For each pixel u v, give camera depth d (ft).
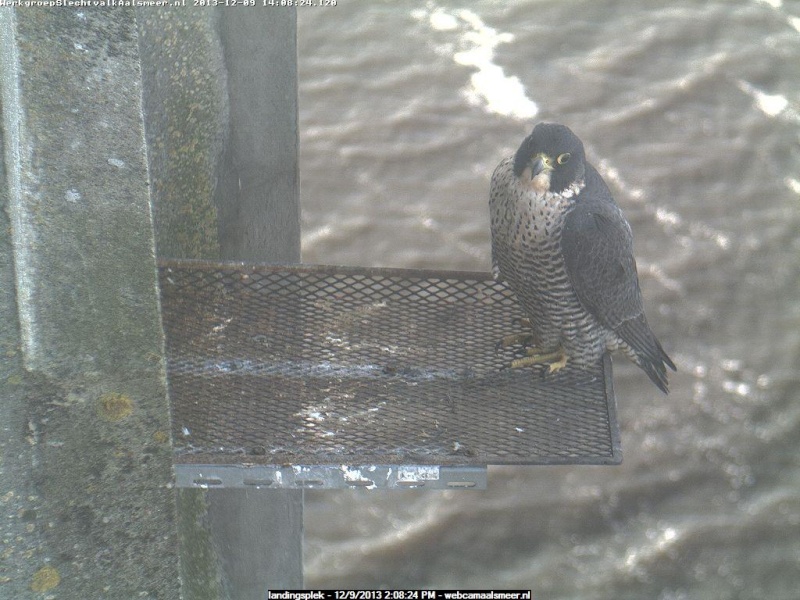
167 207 22.91
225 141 23.70
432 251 58.70
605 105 67.15
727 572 46.91
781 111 67.00
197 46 22.59
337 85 67.62
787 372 53.57
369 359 19.16
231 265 20.42
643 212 61.21
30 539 11.83
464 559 47.26
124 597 12.53
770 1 75.41
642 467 50.47
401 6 73.46
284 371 18.44
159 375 12.46
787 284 57.57
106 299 12.15
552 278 22.79
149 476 12.50
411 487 16.29
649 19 73.36
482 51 69.77
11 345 11.62
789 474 50.03
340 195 61.41
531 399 18.75
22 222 11.68
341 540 47.65
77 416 12.00
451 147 63.98
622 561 47.16
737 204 61.72
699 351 54.70
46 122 11.96
